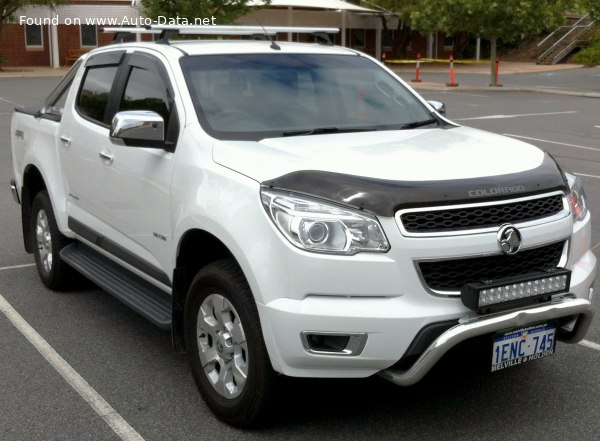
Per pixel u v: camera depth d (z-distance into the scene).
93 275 5.58
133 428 4.20
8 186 11.15
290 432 4.12
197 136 4.51
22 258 7.59
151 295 5.08
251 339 3.89
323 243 3.67
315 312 3.64
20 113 7.08
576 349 5.24
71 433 4.15
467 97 26.77
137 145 4.57
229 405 4.12
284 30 5.70
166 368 4.99
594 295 6.24
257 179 3.94
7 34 40.38
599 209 9.65
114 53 5.75
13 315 5.98
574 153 14.20
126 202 5.07
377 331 3.64
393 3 43.62
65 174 6.02
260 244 3.79
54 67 40.56
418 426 4.18
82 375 4.89
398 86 5.56
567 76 37.66
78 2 40.34
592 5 30.28
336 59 5.52
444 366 4.83
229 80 4.96
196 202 4.23
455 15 29.67
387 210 3.66
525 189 3.95
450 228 3.74
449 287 3.78
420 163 4.04
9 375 4.88
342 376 3.78
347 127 4.92
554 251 4.14
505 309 3.84
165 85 4.95
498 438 4.05
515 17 28.98
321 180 3.79
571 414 4.31
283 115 4.85
